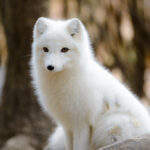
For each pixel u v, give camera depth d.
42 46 9.55
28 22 15.77
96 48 19.48
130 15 20.92
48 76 9.93
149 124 10.42
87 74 9.94
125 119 9.98
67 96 9.89
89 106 9.85
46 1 15.98
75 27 9.63
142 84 21.78
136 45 21.31
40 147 15.66
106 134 10.01
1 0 16.64
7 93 16.58
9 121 16.34
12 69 16.39
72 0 18.75
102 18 19.72
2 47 23.45
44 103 10.53
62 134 11.48
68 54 9.53
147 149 7.73
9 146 15.45
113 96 10.10
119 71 20.14
